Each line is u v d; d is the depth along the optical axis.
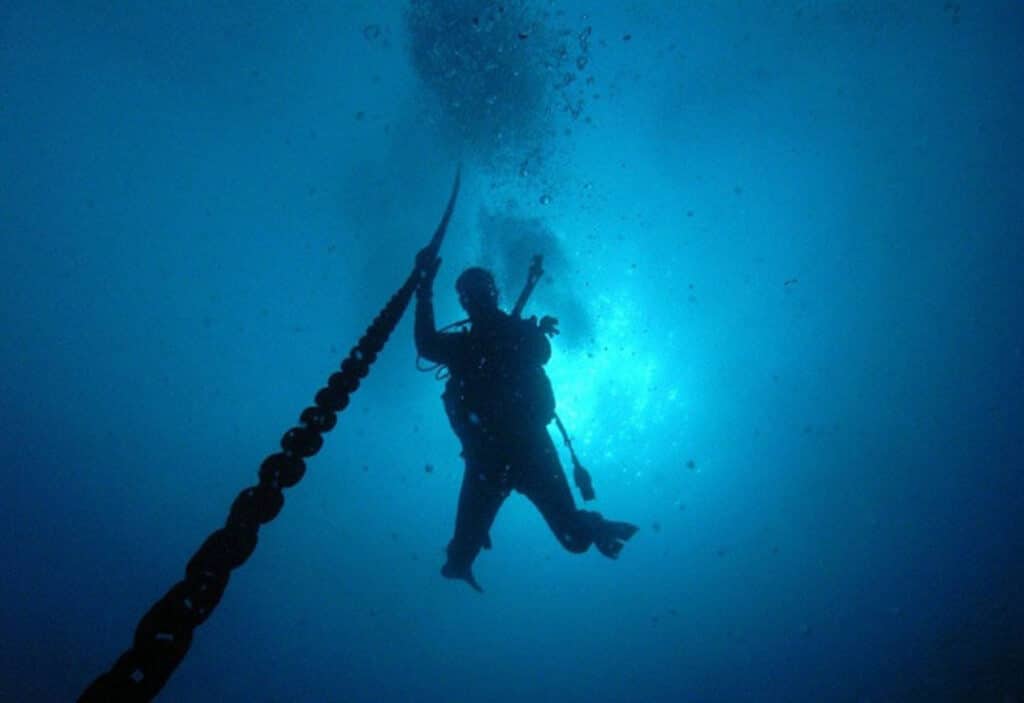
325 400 1.60
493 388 2.85
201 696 4.92
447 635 5.05
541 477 2.84
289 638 5.26
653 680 4.34
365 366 1.76
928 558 4.78
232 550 1.15
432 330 2.89
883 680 3.93
